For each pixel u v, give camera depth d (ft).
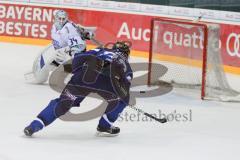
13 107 43.96
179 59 56.18
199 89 55.21
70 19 77.00
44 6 77.30
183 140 37.01
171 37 56.24
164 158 32.14
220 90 54.24
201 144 36.19
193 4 75.92
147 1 76.84
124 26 75.97
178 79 56.34
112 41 76.38
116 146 34.17
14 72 59.72
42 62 53.21
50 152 31.73
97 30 76.59
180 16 74.95
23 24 77.97
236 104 51.37
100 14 76.38
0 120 39.14
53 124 38.86
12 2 77.77
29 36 78.13
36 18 77.66
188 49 55.52
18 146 32.55
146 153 32.99
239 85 63.62
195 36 54.85
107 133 36.35
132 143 35.24
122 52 35.24
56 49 52.54
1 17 78.23
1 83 53.52
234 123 43.47
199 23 53.36
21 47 75.82
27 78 55.16
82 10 76.79
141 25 75.31
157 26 56.18
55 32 52.24
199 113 46.37
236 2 73.72
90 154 31.91
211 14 73.05
